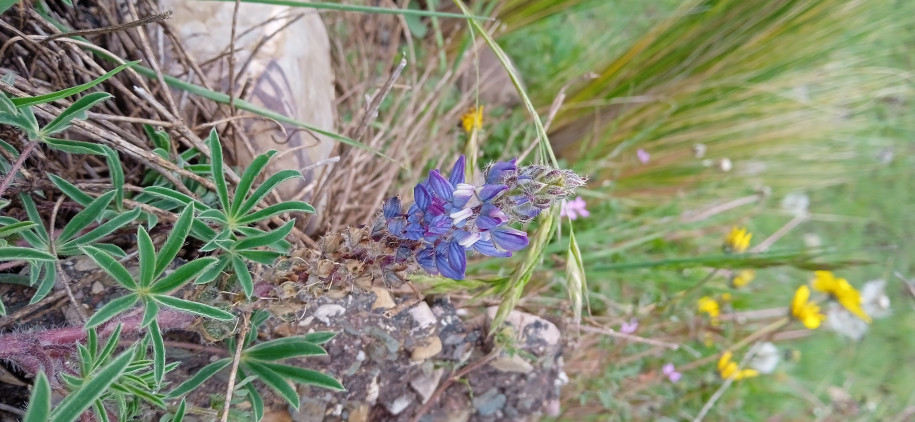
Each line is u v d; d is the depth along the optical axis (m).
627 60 0.45
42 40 0.22
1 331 0.22
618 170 0.48
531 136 0.46
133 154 0.22
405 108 0.39
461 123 0.42
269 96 0.29
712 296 0.49
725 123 0.48
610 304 0.43
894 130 0.61
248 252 0.21
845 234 0.58
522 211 0.17
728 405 0.47
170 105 0.25
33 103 0.19
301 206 0.22
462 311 0.33
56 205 0.22
